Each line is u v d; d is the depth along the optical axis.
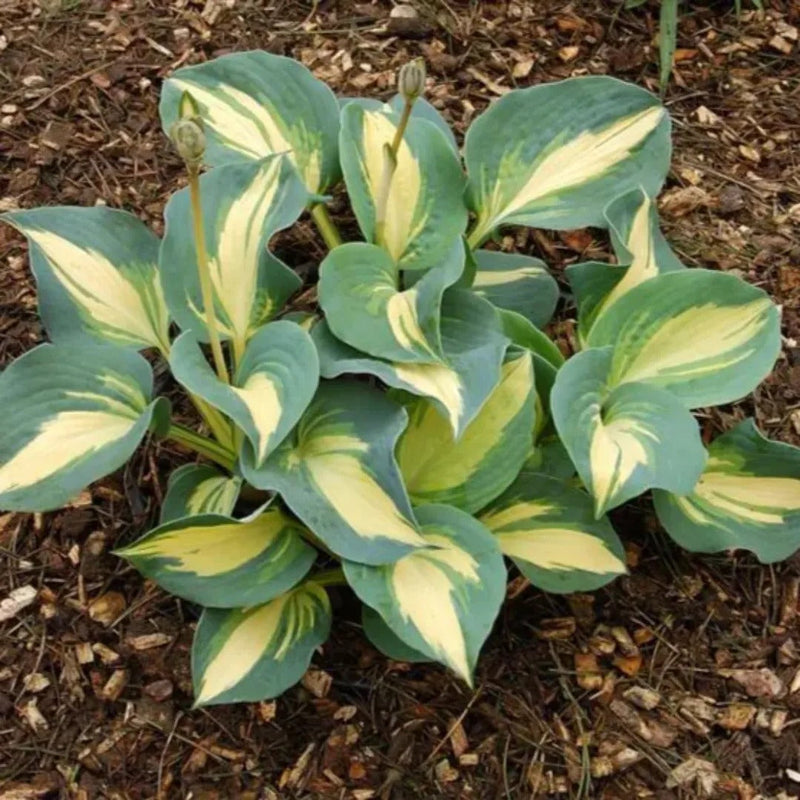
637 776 0.79
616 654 0.84
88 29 1.20
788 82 1.20
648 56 1.20
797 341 1.00
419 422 0.81
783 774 0.79
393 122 0.90
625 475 0.75
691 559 0.89
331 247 0.94
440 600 0.73
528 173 0.92
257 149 0.90
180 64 1.17
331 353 0.79
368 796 0.77
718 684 0.83
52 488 0.73
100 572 0.87
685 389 0.84
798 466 0.85
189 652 0.83
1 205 1.05
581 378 0.78
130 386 0.78
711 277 0.83
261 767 0.79
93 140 1.11
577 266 0.87
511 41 1.21
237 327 0.82
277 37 1.20
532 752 0.80
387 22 1.21
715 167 1.12
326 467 0.75
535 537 0.81
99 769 0.78
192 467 0.81
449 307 0.83
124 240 0.86
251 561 0.76
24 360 0.77
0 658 0.83
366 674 0.83
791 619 0.86
